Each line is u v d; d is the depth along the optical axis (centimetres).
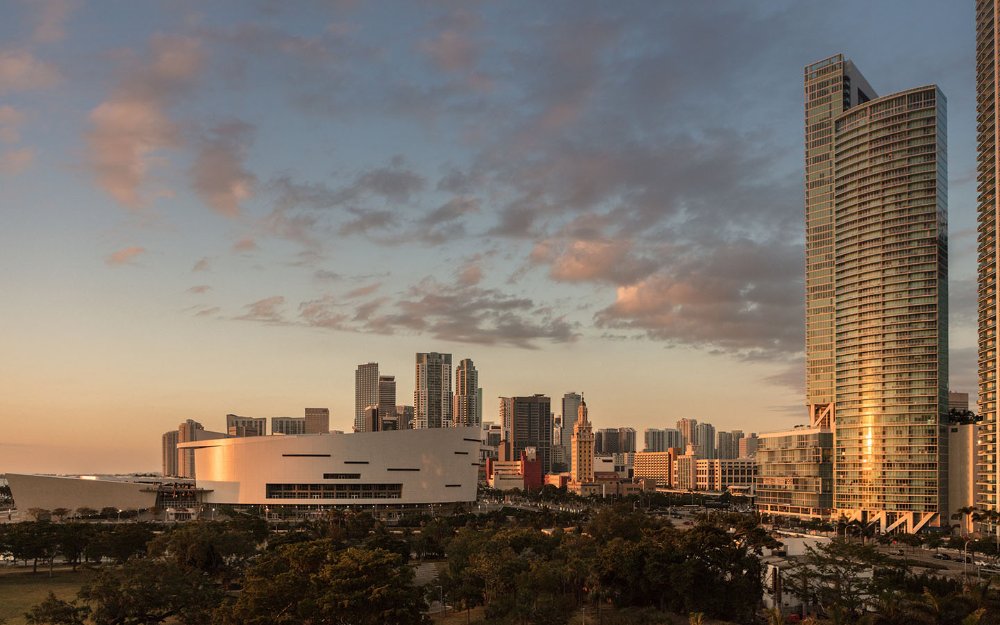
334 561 11856
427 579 18988
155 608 12375
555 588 15312
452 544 19950
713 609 14350
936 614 11412
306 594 11275
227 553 17762
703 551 14888
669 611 14850
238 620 11275
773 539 18088
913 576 15162
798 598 14975
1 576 19912
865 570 15062
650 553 14888
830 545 15825
